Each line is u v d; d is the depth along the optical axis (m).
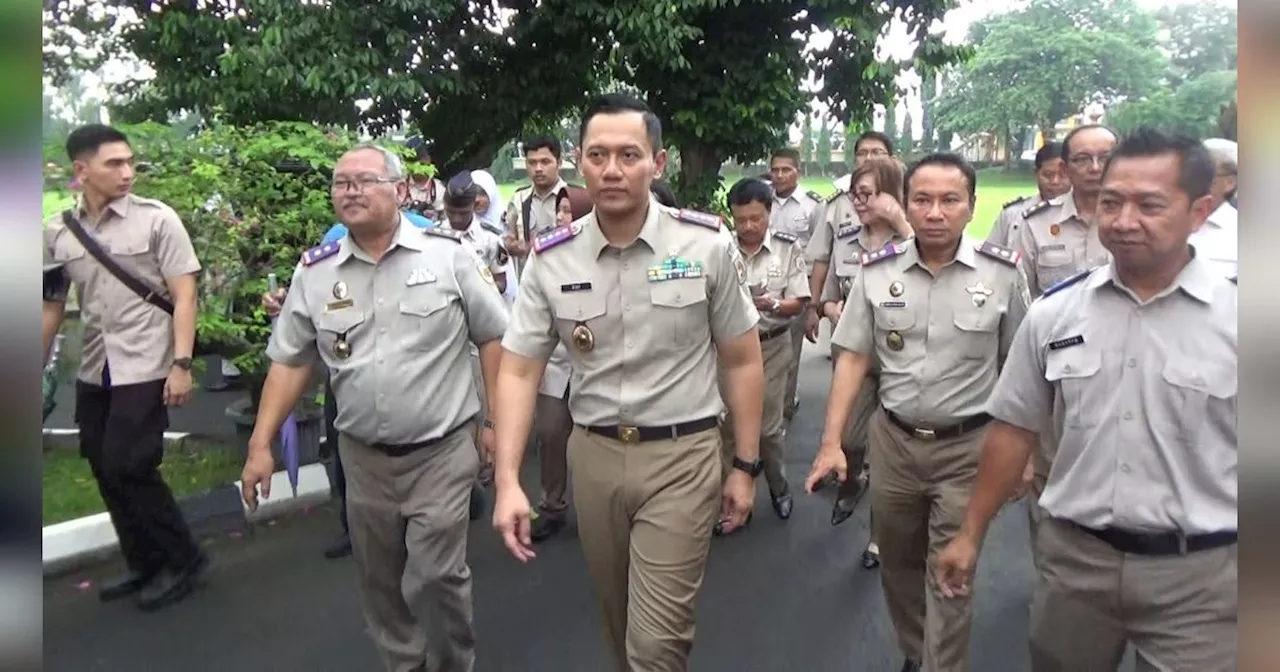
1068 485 2.16
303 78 7.55
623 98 2.60
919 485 3.18
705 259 2.66
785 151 7.17
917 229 3.09
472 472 3.14
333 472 5.21
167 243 3.83
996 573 4.46
